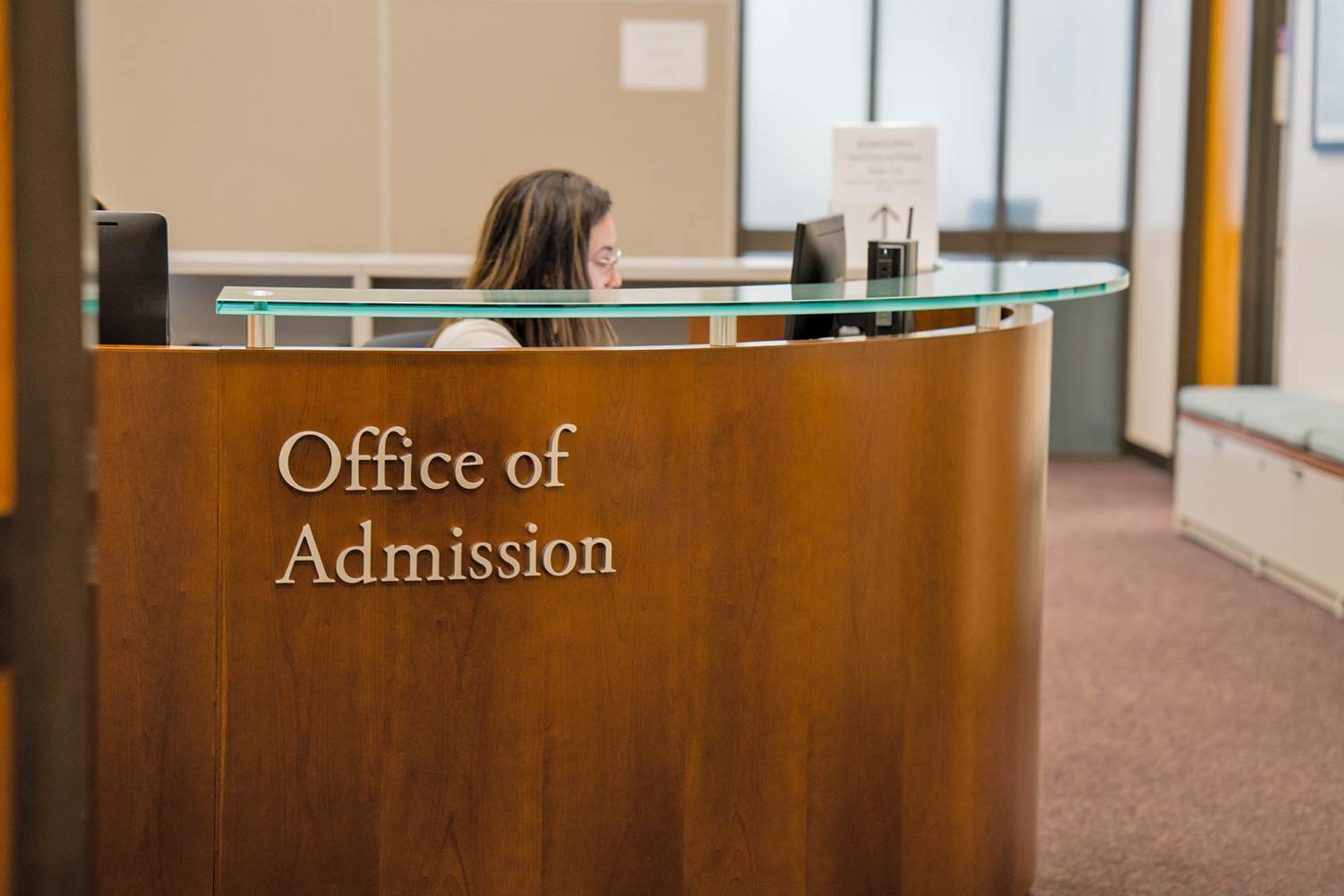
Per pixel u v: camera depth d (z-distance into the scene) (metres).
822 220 2.92
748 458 2.41
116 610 2.25
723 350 2.38
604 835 2.42
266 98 6.49
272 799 2.32
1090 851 3.41
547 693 2.37
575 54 6.57
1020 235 8.68
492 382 2.28
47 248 0.98
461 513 2.30
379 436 2.26
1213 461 6.36
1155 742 4.12
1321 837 3.49
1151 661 4.87
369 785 2.33
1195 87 7.76
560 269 2.85
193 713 2.29
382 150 6.57
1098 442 8.91
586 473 2.33
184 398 2.23
